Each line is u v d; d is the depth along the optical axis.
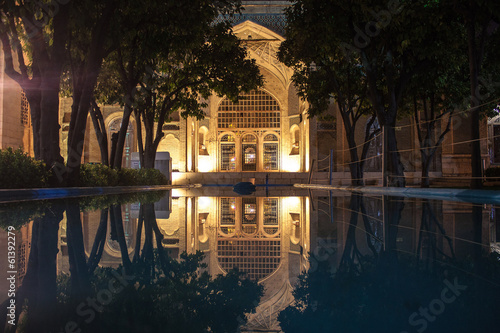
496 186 11.98
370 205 5.30
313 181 24.08
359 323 0.83
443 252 1.78
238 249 2.07
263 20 25.53
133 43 11.18
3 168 6.74
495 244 2.00
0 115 21.05
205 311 0.94
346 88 14.86
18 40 9.12
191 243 2.30
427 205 5.06
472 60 7.75
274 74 33.38
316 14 9.37
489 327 0.76
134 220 3.64
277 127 33.59
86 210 4.47
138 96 14.21
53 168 8.37
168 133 27.47
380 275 1.32
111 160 13.63
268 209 5.52
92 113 13.45
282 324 0.83
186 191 14.34
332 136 24.62
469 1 7.53
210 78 14.88
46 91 8.38
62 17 8.16
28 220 3.23
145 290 1.17
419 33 8.71
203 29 11.09
